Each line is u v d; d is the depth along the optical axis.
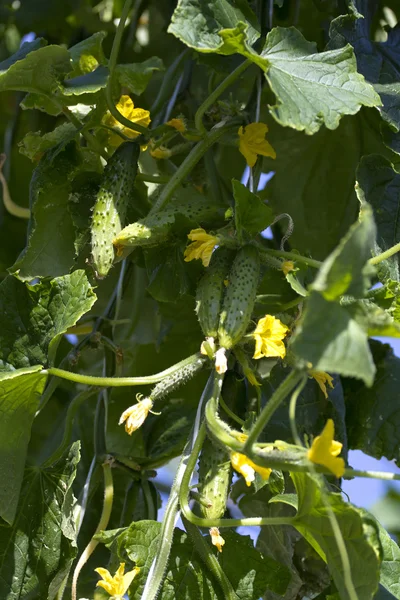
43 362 1.39
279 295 1.49
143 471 1.57
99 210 1.41
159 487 1.99
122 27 1.44
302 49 1.37
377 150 1.68
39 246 1.47
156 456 1.58
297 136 1.74
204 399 1.33
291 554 1.51
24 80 1.45
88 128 1.49
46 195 1.48
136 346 1.80
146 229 1.39
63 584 1.40
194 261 1.38
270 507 1.57
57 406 1.85
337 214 1.73
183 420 1.62
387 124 1.42
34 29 1.97
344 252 1.10
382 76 1.46
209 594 1.35
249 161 1.45
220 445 1.28
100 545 1.62
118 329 1.80
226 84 1.40
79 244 1.48
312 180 1.73
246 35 1.30
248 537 1.38
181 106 1.69
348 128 1.69
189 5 1.34
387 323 1.13
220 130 1.45
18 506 1.41
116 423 1.65
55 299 1.40
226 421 1.42
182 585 1.34
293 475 1.27
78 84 1.45
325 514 1.24
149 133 1.46
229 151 1.86
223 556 1.37
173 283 1.43
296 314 1.45
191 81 1.75
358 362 1.09
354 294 1.12
